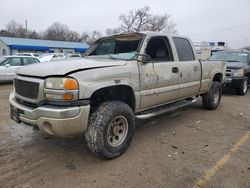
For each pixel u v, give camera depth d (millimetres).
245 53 10781
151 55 4574
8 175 3266
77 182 3135
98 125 3465
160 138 4668
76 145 4242
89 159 3742
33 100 3395
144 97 4195
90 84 3316
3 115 6098
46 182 3123
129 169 3465
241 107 7410
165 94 4668
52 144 4281
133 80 3936
